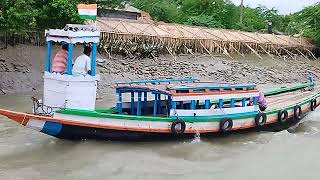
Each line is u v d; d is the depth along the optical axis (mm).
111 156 13141
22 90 24031
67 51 14180
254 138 15820
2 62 25359
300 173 12305
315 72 38969
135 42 34000
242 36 43188
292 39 47219
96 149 13609
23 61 26156
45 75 14070
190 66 33656
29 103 20875
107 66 29562
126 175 11844
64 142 14055
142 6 50094
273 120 16594
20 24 21734
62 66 14125
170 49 36188
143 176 11797
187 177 11820
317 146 14883
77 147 13711
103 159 12898
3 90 23312
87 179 11492
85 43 14312
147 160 13023
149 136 14203
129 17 43594
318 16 49781
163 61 33969
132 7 45938
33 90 24312
